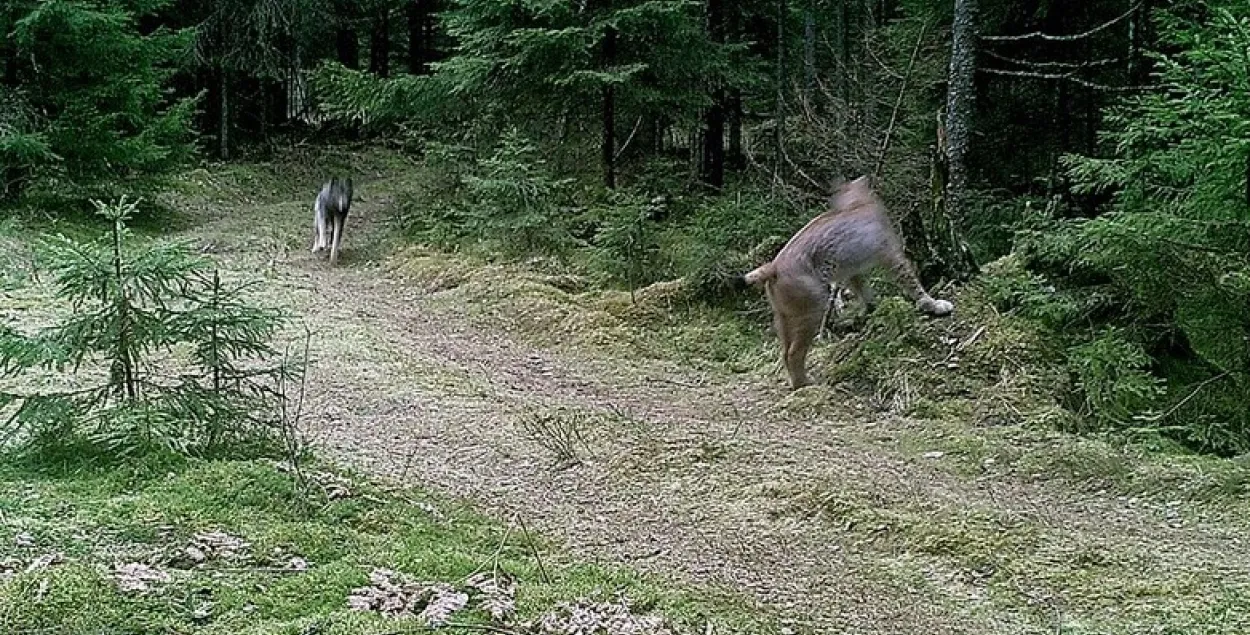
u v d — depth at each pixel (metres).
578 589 4.13
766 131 18.59
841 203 8.67
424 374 8.90
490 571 4.24
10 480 4.91
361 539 4.55
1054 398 8.23
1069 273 9.66
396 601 3.81
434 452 6.71
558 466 6.51
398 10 30.12
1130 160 8.88
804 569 4.95
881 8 18.80
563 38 14.16
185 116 18.50
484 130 16.30
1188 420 8.21
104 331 5.41
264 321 5.77
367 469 6.11
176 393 5.59
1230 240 8.10
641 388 9.12
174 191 19.67
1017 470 6.65
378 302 12.25
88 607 3.44
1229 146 7.04
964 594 4.69
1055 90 14.57
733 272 11.38
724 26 16.89
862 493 5.88
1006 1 13.88
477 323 11.30
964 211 12.09
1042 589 4.71
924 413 8.10
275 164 24.44
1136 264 8.59
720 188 16.31
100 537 4.17
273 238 16.52
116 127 17.61
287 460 5.69
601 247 12.90
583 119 16.20
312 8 24.86
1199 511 5.85
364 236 16.66
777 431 7.64
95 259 5.34
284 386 8.11
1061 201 12.62
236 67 23.83
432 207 16.28
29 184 16.38
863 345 9.05
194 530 4.34
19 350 5.25
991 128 14.59
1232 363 8.49
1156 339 9.03
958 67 10.45
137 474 5.04
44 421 5.33
